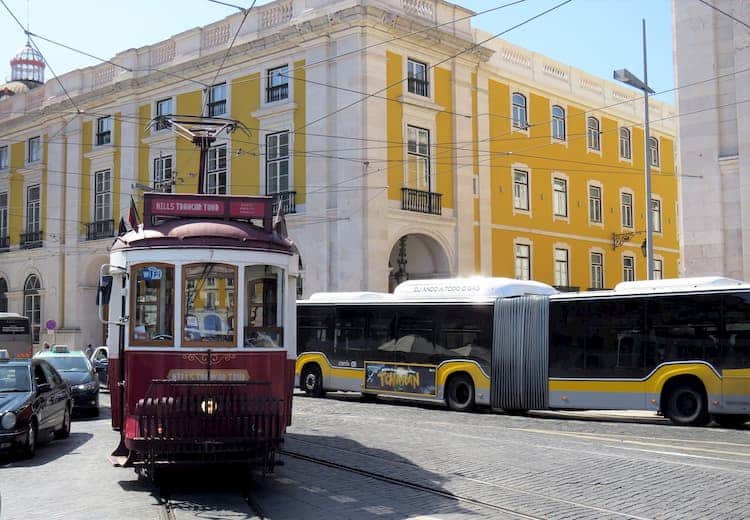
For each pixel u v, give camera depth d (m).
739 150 21.14
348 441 12.66
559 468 10.08
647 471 9.80
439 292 19.55
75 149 37.69
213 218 9.92
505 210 32.78
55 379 13.98
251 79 30.27
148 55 34.38
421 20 28.75
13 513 7.97
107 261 36.81
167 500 8.40
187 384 8.80
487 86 32.00
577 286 36.53
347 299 21.34
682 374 15.38
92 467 10.82
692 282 15.98
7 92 45.94
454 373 18.81
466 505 8.08
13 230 41.38
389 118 27.72
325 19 27.33
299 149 28.53
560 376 16.95
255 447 8.61
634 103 41.19
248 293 9.46
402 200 28.08
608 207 39.03
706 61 21.97
